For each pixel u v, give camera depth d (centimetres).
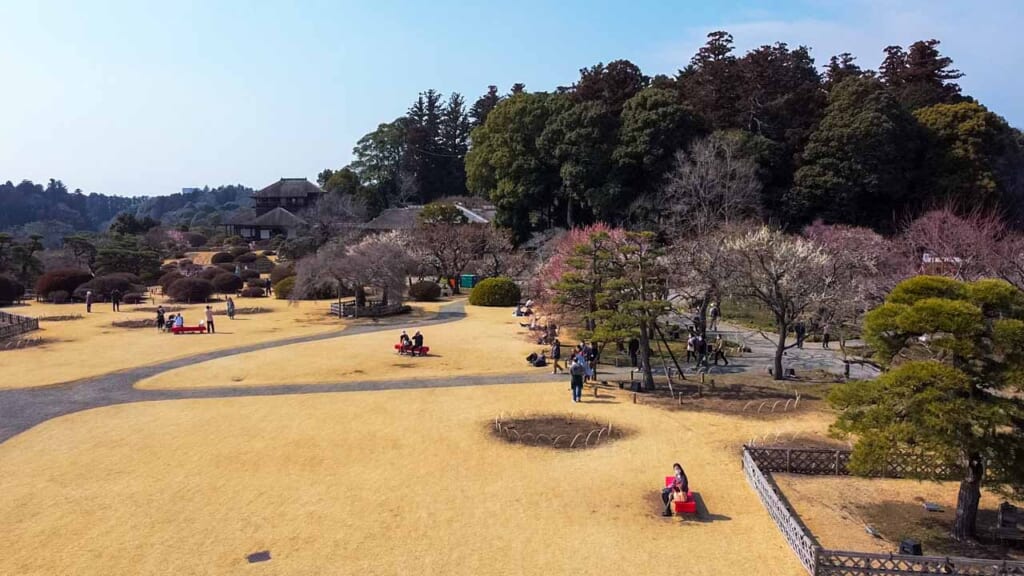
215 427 2466
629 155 6944
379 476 1983
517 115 7644
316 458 2136
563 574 1421
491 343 4206
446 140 13025
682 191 6266
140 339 4388
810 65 9744
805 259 3497
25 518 1688
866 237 5259
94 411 2691
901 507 1775
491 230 7612
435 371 3422
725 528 1645
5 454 2166
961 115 6631
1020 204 6738
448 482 1939
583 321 4131
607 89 8162
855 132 6406
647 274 3100
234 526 1645
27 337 4403
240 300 6750
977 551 1520
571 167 7062
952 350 1510
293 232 11056
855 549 1527
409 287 6794
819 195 6606
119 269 7938
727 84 7850
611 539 1586
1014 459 1433
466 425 2495
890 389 1567
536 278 5331
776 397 2894
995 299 1531
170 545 1545
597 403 2814
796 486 1922
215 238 12125
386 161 12694
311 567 1448
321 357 3769
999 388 1518
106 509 1744
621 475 1998
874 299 4072
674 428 2459
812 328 4244
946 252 4178
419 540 1577
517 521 1683
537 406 2766
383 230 9156
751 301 5188
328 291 6688
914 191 6738
